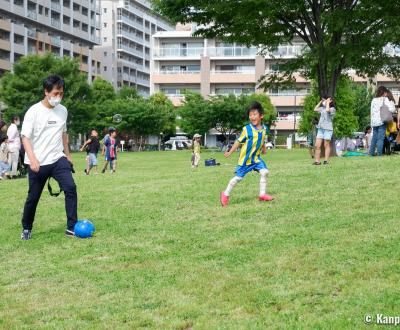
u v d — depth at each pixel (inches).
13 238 279.1
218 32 812.0
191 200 343.6
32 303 177.5
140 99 2491.4
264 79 899.4
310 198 315.0
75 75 2094.0
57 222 314.2
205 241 241.0
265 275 187.9
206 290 177.5
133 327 151.7
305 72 861.8
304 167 457.4
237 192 358.3
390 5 690.2
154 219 299.4
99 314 163.3
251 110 316.5
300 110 2721.5
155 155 1563.7
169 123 2544.3
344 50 717.3
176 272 199.3
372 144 563.8
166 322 153.3
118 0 3998.5
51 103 265.4
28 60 2047.2
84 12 3361.2
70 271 212.1
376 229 233.6
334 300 160.1
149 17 4458.7
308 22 770.8
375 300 157.5
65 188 272.5
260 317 152.4
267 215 282.0
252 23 752.3
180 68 2812.5
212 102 2199.8
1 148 659.4
